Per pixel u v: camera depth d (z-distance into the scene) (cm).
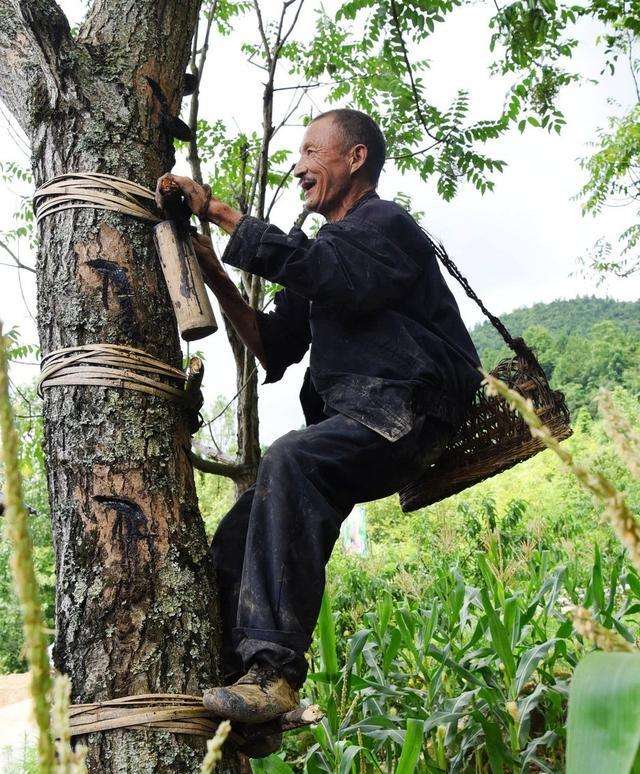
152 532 200
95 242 218
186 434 220
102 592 191
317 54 489
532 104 473
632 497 812
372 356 228
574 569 520
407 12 445
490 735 303
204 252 262
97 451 202
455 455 256
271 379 281
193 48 406
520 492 1325
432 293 243
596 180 1234
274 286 457
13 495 50
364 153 259
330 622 326
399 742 310
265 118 418
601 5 492
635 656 81
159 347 218
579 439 1352
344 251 219
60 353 210
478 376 243
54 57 228
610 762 76
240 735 193
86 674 185
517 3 423
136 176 228
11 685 942
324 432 215
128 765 177
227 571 222
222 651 209
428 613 391
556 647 364
